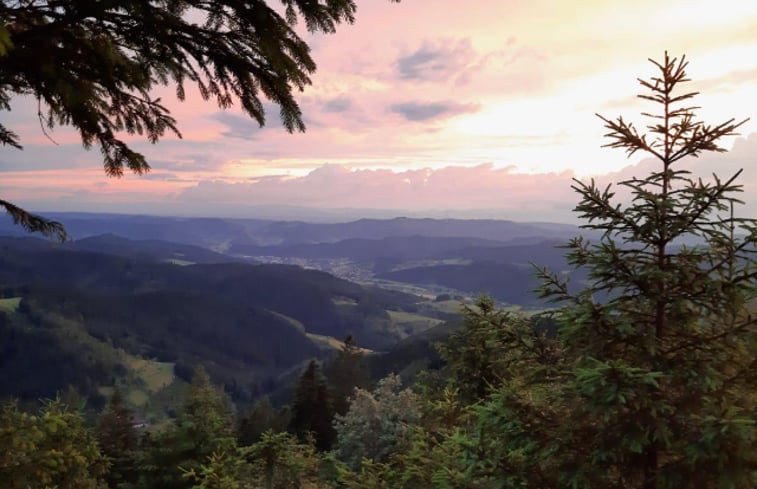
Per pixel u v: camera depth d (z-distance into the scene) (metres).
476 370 10.64
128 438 42.69
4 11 3.33
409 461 8.72
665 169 4.40
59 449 10.02
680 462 4.12
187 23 4.02
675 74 4.18
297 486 14.60
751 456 3.52
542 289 4.93
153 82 4.53
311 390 41.34
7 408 8.17
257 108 4.72
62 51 3.69
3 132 4.12
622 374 3.85
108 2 3.43
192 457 14.91
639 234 4.34
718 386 4.19
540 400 5.05
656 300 4.27
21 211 4.02
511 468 4.80
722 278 4.11
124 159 4.44
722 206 4.00
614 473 4.61
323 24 4.29
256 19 3.82
